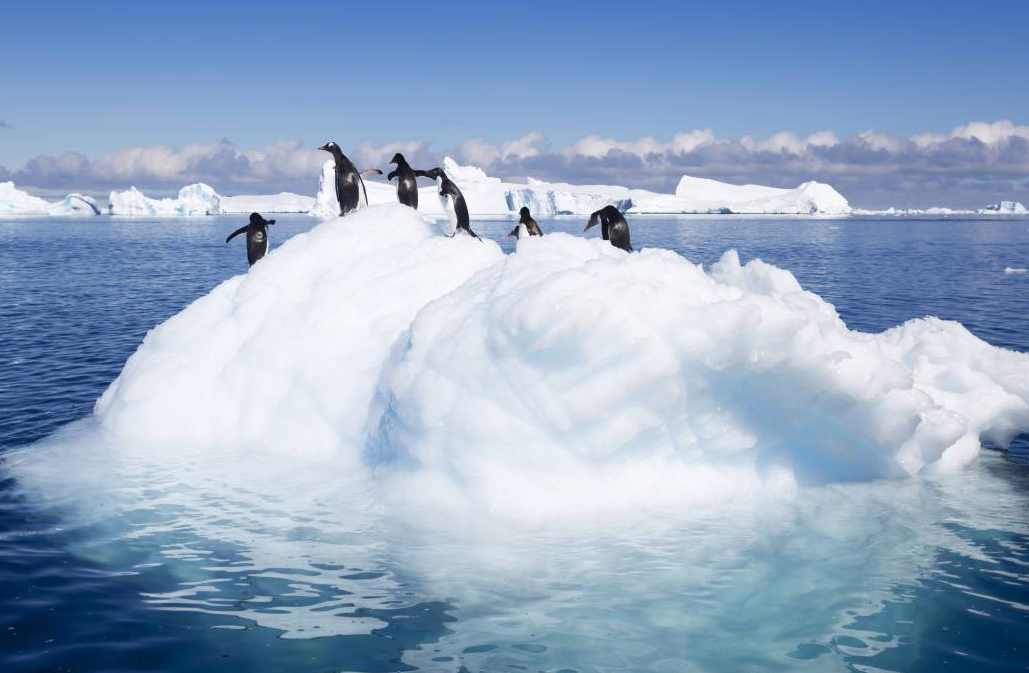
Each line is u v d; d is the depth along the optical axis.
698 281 6.10
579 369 5.48
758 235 75.94
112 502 5.78
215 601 4.34
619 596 4.39
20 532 5.27
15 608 4.23
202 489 6.04
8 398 9.30
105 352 12.76
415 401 5.81
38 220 149.38
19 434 7.67
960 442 6.89
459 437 5.62
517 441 5.57
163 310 18.86
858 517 5.55
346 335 7.16
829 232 87.06
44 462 6.69
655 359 5.43
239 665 3.70
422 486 5.78
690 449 5.95
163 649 3.83
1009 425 7.29
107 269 32.66
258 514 5.56
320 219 143.62
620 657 3.78
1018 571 4.70
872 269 31.38
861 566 4.77
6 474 6.41
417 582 4.56
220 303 8.04
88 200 183.12
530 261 6.44
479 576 4.63
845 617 4.16
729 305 5.47
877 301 19.81
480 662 3.73
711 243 57.41
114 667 3.67
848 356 5.66
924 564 4.80
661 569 4.71
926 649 3.83
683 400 5.70
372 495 5.88
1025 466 6.82
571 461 5.66
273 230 83.25
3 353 12.62
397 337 7.01
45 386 10.02
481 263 7.65
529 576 4.63
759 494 5.96
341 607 4.27
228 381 7.32
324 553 4.93
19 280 27.36
